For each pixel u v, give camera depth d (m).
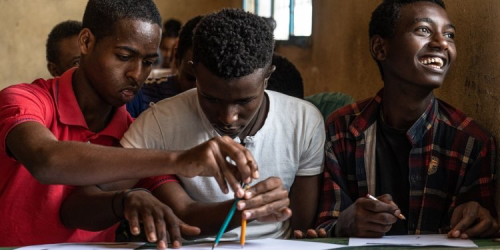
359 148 2.06
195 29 1.71
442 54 1.96
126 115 2.00
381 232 1.75
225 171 1.47
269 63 1.68
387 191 2.03
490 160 1.97
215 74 1.59
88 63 1.84
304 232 1.99
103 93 1.84
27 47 5.27
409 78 1.97
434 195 1.99
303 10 4.96
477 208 1.84
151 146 1.86
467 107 2.21
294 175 1.95
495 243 1.68
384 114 2.07
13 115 1.68
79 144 1.53
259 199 1.52
